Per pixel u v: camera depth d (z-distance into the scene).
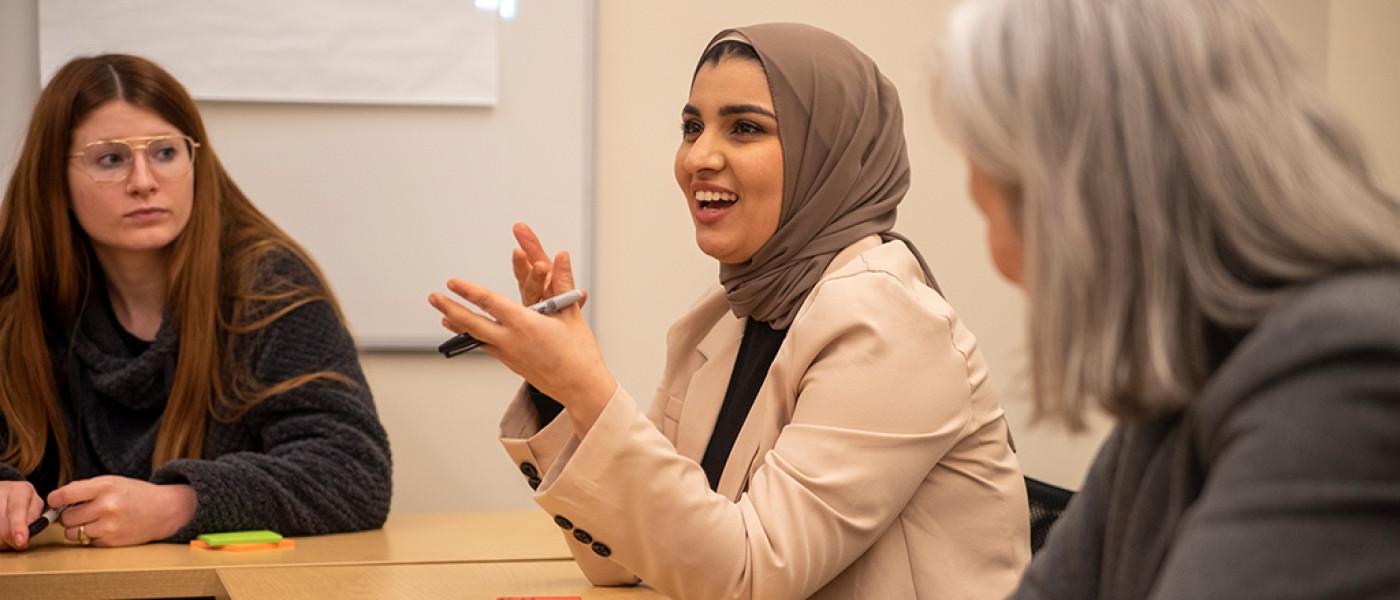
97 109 2.12
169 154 2.14
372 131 2.65
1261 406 0.71
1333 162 0.76
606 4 2.74
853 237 1.64
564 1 2.70
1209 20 0.79
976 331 2.87
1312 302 0.72
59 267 2.17
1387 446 0.67
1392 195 0.78
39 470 2.17
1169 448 0.85
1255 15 0.80
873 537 1.47
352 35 2.63
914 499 1.52
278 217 2.63
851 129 1.65
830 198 1.63
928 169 2.84
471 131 2.68
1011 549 1.54
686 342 1.81
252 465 2.00
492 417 2.73
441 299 1.36
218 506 1.94
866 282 1.50
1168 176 0.77
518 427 1.68
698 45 2.78
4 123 2.56
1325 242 0.74
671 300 2.77
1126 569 0.87
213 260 2.17
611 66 2.74
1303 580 0.67
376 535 2.03
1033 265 0.80
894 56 2.83
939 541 1.52
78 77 2.14
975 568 1.52
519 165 2.70
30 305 2.17
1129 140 0.77
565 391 1.38
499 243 2.69
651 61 2.76
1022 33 0.81
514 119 2.69
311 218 2.64
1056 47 0.79
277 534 1.95
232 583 1.63
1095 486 0.99
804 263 1.64
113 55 2.18
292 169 2.63
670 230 2.77
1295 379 0.71
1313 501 0.68
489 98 2.67
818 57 1.65
